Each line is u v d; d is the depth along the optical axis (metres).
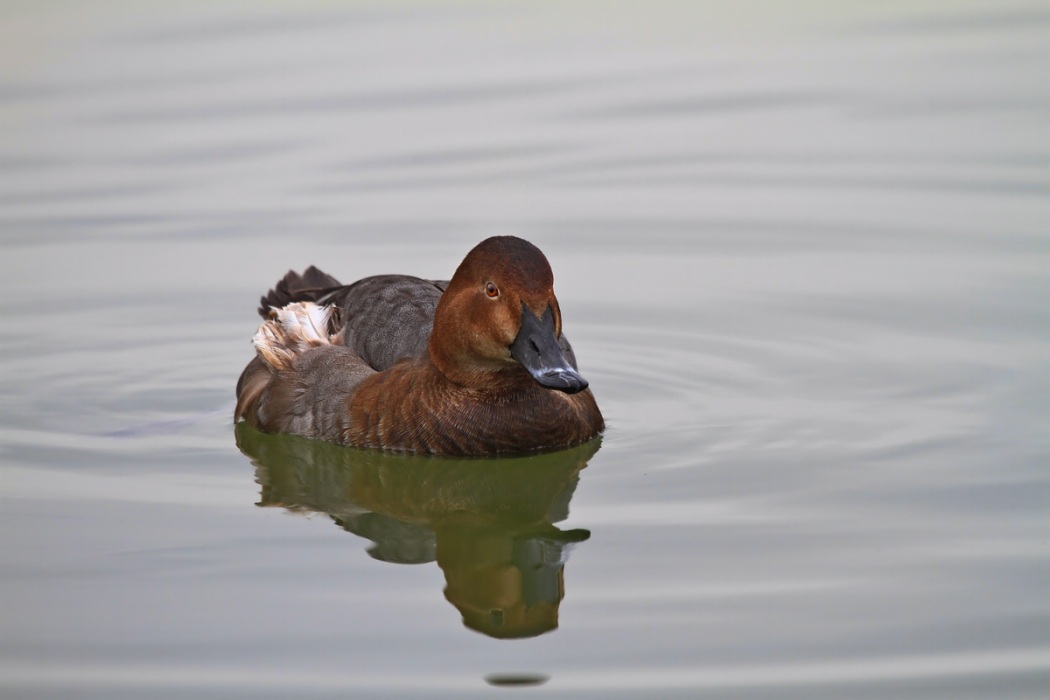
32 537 10.15
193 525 10.46
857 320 14.26
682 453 11.59
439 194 17.17
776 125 18.81
